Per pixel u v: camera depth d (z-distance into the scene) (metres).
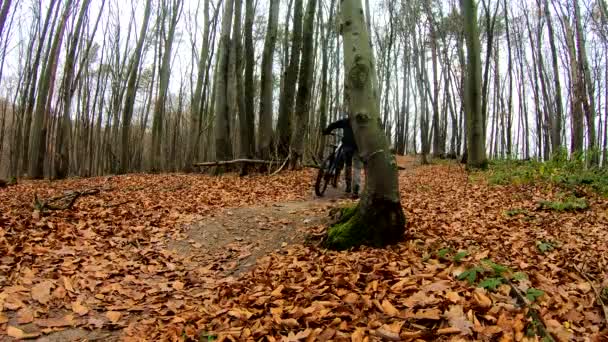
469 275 3.37
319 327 2.93
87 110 26.70
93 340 3.15
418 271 3.73
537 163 11.77
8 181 13.97
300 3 13.98
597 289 3.37
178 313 3.57
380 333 2.70
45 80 17.42
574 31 20.70
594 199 7.65
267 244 5.40
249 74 14.30
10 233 5.18
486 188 9.66
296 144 13.91
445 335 2.64
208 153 28.39
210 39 24.09
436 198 8.46
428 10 23.52
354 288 3.47
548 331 2.63
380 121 4.73
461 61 22.77
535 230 5.55
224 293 3.90
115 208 7.06
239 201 8.24
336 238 4.75
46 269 4.26
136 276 4.42
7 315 3.35
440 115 35.78
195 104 20.25
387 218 4.62
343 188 9.33
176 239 5.65
